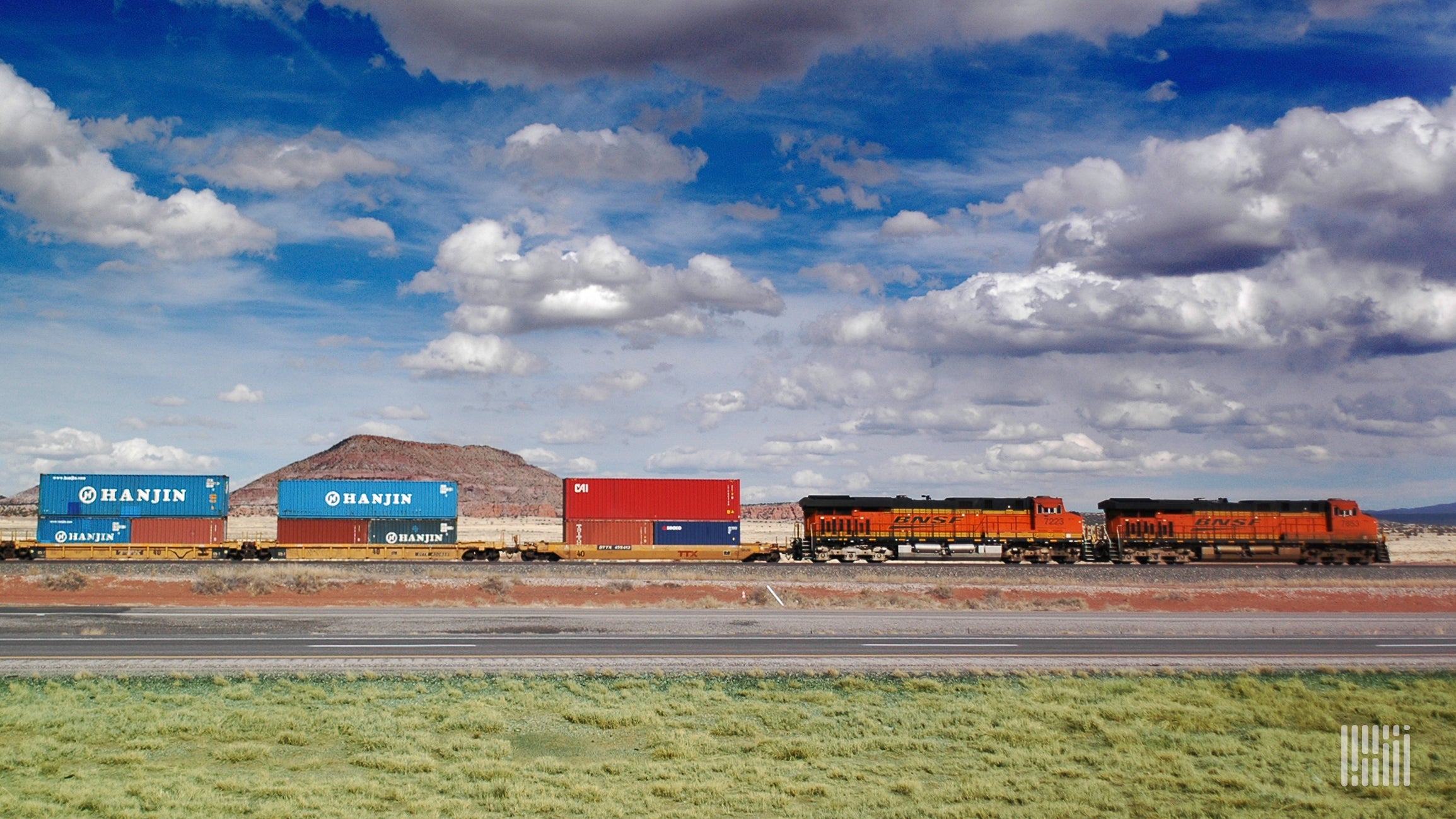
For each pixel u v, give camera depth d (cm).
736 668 2612
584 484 6069
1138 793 1719
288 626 3250
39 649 2762
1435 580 5431
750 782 1736
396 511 6169
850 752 1939
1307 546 6594
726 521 6156
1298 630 3456
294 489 6091
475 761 1820
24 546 5869
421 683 2402
